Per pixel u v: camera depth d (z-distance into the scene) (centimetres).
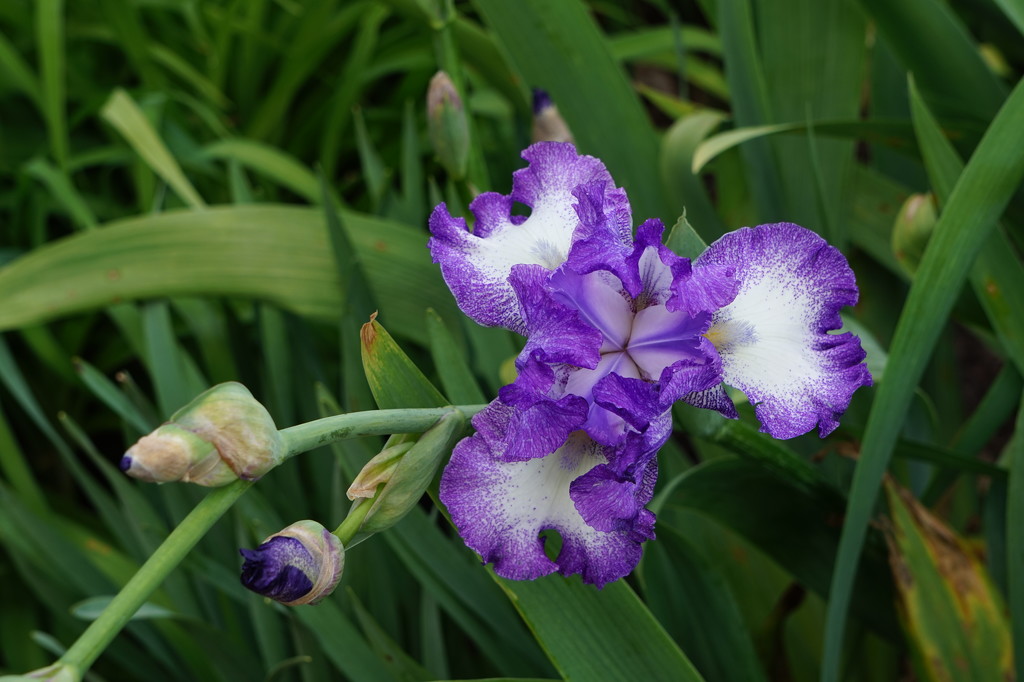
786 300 67
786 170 103
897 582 83
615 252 65
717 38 161
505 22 96
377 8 145
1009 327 83
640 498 65
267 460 61
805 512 84
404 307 106
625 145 98
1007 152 76
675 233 70
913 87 82
